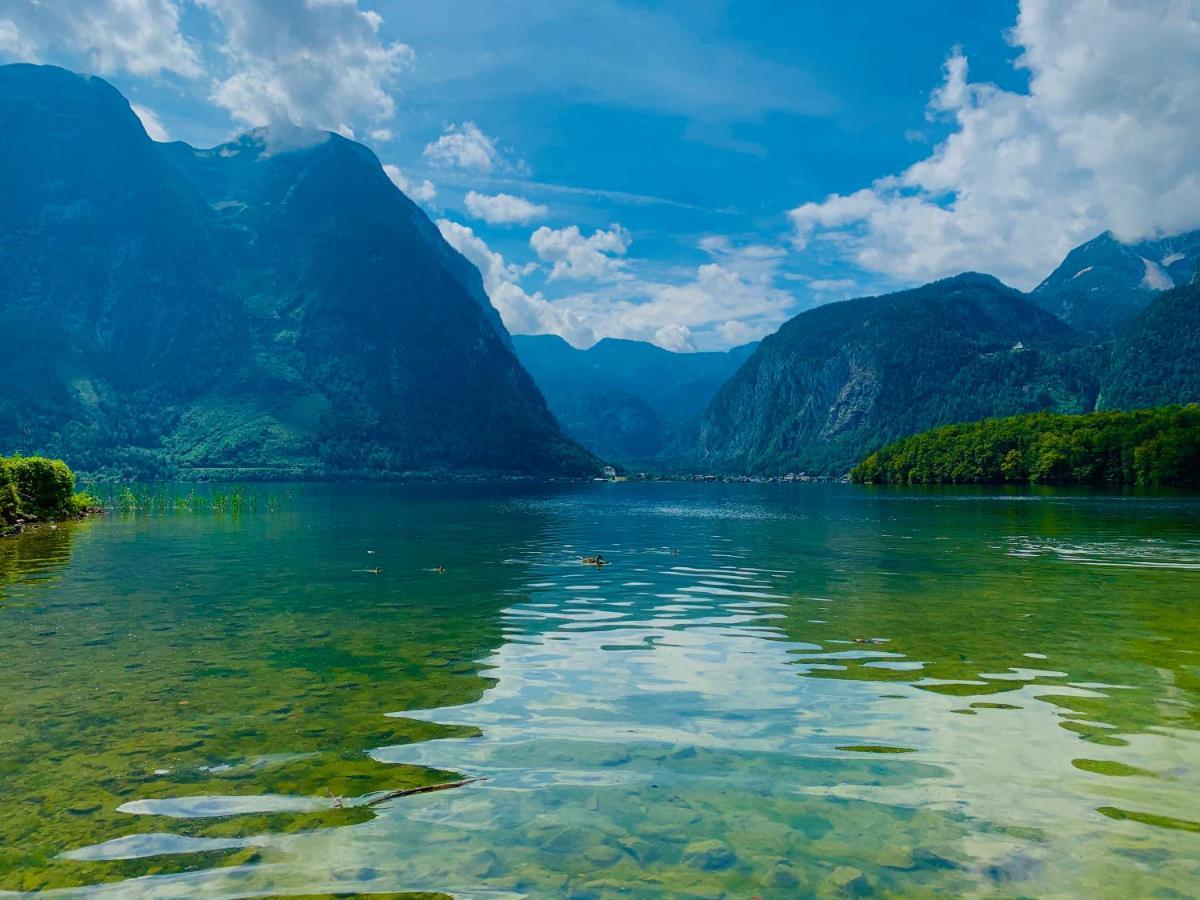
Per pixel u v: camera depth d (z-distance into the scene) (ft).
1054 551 119.96
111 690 41.45
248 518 217.36
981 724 35.35
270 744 33.09
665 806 26.89
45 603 71.15
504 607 69.36
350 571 96.94
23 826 25.48
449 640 54.75
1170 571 93.86
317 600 73.26
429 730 35.01
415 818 26.03
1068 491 438.40
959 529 170.91
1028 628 58.18
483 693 41.04
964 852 23.38
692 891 21.25
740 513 250.16
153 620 62.69
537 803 27.14
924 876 21.98
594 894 21.13
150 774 29.81
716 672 45.39
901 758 31.27
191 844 24.18
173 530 170.91
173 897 21.07
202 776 29.63
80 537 151.53
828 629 58.34
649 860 23.08
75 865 22.90
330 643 53.72
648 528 180.45
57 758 31.45
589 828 25.18
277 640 54.65
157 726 35.45
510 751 32.35
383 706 38.70
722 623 61.16
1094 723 35.37
